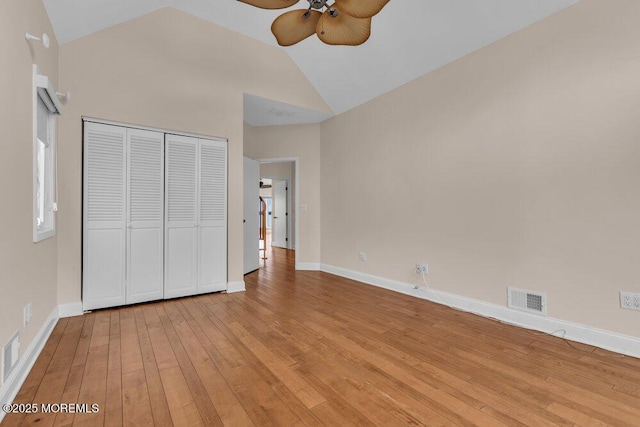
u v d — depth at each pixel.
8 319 1.61
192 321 2.75
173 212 3.40
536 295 2.54
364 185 4.32
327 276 4.74
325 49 3.89
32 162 2.04
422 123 3.50
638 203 2.04
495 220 2.82
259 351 2.16
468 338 2.40
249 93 3.91
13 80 1.71
